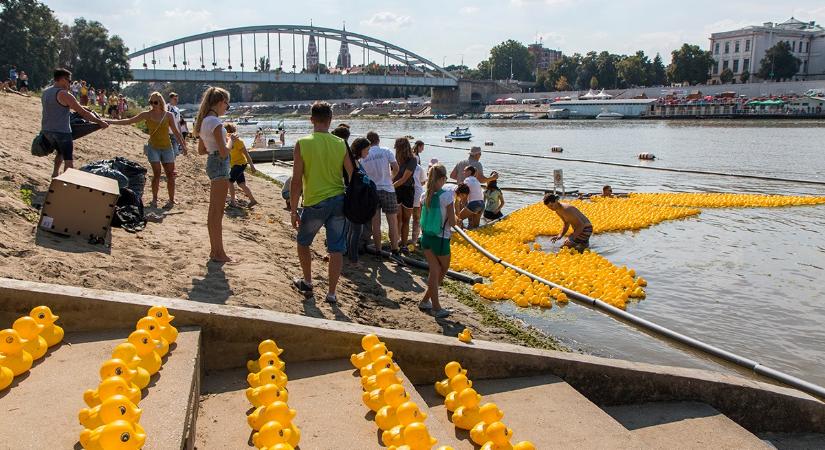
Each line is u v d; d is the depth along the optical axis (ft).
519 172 106.11
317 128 23.76
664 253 44.55
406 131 289.53
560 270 38.17
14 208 25.35
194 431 12.83
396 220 36.91
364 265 34.60
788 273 39.09
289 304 23.56
